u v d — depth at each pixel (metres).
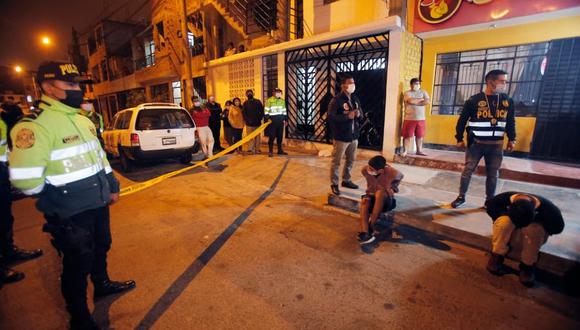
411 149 6.77
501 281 2.77
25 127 1.85
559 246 2.96
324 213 4.58
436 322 2.29
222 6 11.02
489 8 5.54
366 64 7.27
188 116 7.59
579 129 5.41
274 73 9.52
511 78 6.12
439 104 7.16
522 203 2.62
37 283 2.96
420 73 7.20
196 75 12.89
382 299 2.56
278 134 8.09
